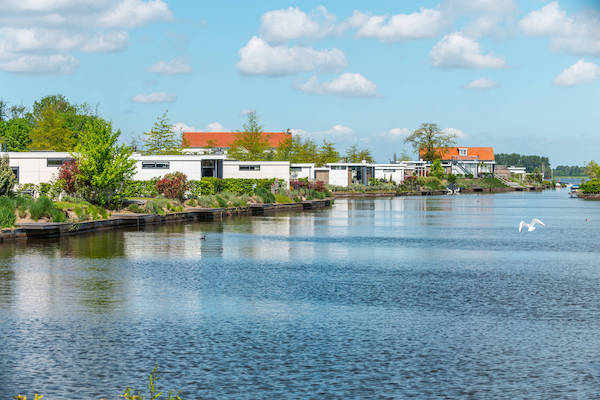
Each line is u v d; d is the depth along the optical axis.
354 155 176.12
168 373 12.47
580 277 24.34
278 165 86.88
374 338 15.06
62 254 29.86
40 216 40.12
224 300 19.44
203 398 11.21
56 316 17.08
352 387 11.77
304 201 84.12
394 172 151.50
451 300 19.62
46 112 115.19
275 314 17.52
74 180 50.31
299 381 12.07
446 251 33.25
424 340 14.92
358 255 31.16
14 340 14.70
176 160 72.31
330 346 14.38
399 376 12.38
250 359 13.39
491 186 182.25
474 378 12.30
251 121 124.38
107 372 12.50
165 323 16.39
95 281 22.58
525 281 23.34
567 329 15.98
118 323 16.36
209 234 41.66
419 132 179.75
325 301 19.39
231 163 86.69
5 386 11.71
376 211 74.19
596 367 12.98
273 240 38.25
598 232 45.94
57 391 11.47
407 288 21.73
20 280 22.59
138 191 63.84
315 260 29.11
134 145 109.12
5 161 43.66
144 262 27.61
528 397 11.34
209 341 14.73
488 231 46.41
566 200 111.94
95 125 51.50
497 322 16.69
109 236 38.91
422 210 77.00
